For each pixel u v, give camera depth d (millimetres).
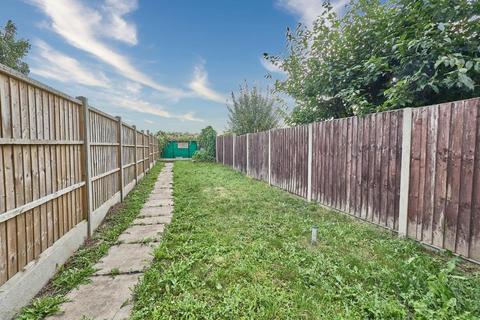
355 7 4879
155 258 2707
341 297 1967
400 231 3182
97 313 1821
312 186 5168
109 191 4723
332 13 5344
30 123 2166
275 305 1854
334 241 3061
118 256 2775
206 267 2457
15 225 1931
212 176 9266
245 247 2910
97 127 4094
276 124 14117
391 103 3738
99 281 2264
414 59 3682
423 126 2896
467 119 2439
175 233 3467
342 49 5039
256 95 14438
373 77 4410
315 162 5078
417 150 2967
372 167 3680
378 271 2320
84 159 3344
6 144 1840
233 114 15117
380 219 3523
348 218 4086
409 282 2062
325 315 1776
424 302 1801
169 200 5594
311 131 5195
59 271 2445
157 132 22047
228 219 4031
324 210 4586
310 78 5789
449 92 3605
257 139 8414
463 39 3350
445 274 2029
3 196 1810
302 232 3391
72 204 3012
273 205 4926
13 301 1779
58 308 1865
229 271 2363
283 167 6477
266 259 2607
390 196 3357
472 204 2410
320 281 2186
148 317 1789
